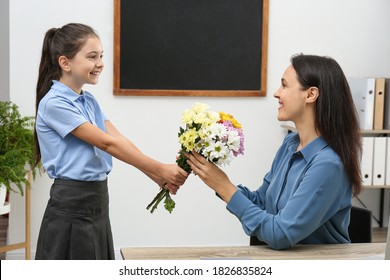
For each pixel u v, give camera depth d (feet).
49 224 8.23
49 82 8.46
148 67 13.55
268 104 14.05
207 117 6.61
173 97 13.75
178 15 13.55
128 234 13.88
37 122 8.30
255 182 14.16
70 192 8.13
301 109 6.49
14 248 12.40
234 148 6.50
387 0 14.20
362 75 14.26
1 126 12.05
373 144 13.04
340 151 6.33
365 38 14.21
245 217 6.39
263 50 13.80
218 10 13.65
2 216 15.66
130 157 8.20
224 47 13.74
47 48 8.48
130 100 13.61
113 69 13.41
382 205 14.60
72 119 8.07
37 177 13.39
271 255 6.24
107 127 9.25
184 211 14.06
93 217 8.29
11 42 13.07
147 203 13.88
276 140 14.14
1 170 11.44
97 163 8.30
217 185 6.49
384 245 6.72
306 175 6.26
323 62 6.45
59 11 13.17
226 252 6.36
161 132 13.76
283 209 6.31
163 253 6.32
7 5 14.85
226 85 13.82
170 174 8.07
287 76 6.51
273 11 13.88
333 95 6.35
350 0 14.08
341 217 6.65
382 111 13.11
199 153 6.58
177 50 13.61
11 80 13.12
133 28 13.43
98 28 13.34
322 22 14.05
